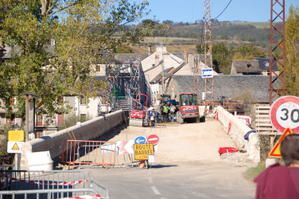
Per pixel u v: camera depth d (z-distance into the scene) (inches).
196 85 4170.8
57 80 1756.9
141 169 1251.8
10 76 1555.1
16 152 1010.1
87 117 2839.6
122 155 1454.2
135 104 3582.7
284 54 1723.7
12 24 1541.6
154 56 5585.6
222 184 945.5
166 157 1541.6
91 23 1998.0
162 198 791.1
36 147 1190.9
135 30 2359.7
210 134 2166.6
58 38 1780.3
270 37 1720.0
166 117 3009.4
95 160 1397.6
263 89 4665.4
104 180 1035.3
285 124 546.3
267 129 1322.6
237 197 792.3
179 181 1008.2
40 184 887.7
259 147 1334.9
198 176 1077.8
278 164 258.8
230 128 2105.1
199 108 3110.2
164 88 4896.7
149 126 2598.4
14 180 890.7
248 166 1228.5
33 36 1587.1
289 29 2338.8
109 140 1984.5
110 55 2324.1
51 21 1756.9
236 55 7155.5
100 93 2696.9
